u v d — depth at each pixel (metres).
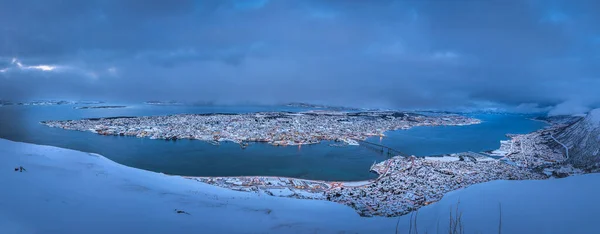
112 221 11.04
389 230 11.77
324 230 12.42
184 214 13.43
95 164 25.03
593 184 12.30
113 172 23.17
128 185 19.03
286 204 21.33
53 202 12.26
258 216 14.76
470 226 9.30
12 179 14.45
